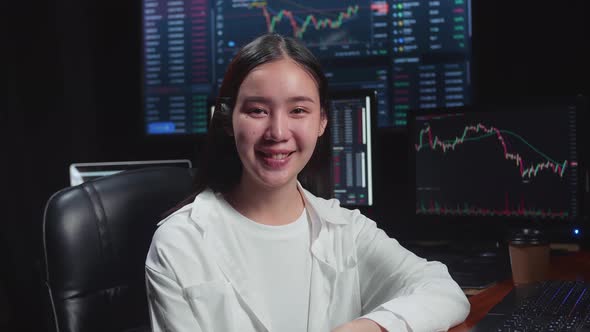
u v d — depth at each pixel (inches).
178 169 57.9
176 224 40.9
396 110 101.6
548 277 57.8
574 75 91.9
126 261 51.7
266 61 39.8
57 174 111.9
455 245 81.3
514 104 75.3
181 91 111.0
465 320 43.6
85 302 48.8
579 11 91.3
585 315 41.4
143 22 111.9
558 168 73.2
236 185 45.2
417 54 100.2
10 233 107.9
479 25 96.8
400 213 100.5
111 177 53.1
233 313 40.0
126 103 113.4
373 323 37.0
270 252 42.9
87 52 113.5
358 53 102.7
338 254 45.9
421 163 82.1
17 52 110.5
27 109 111.2
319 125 43.9
